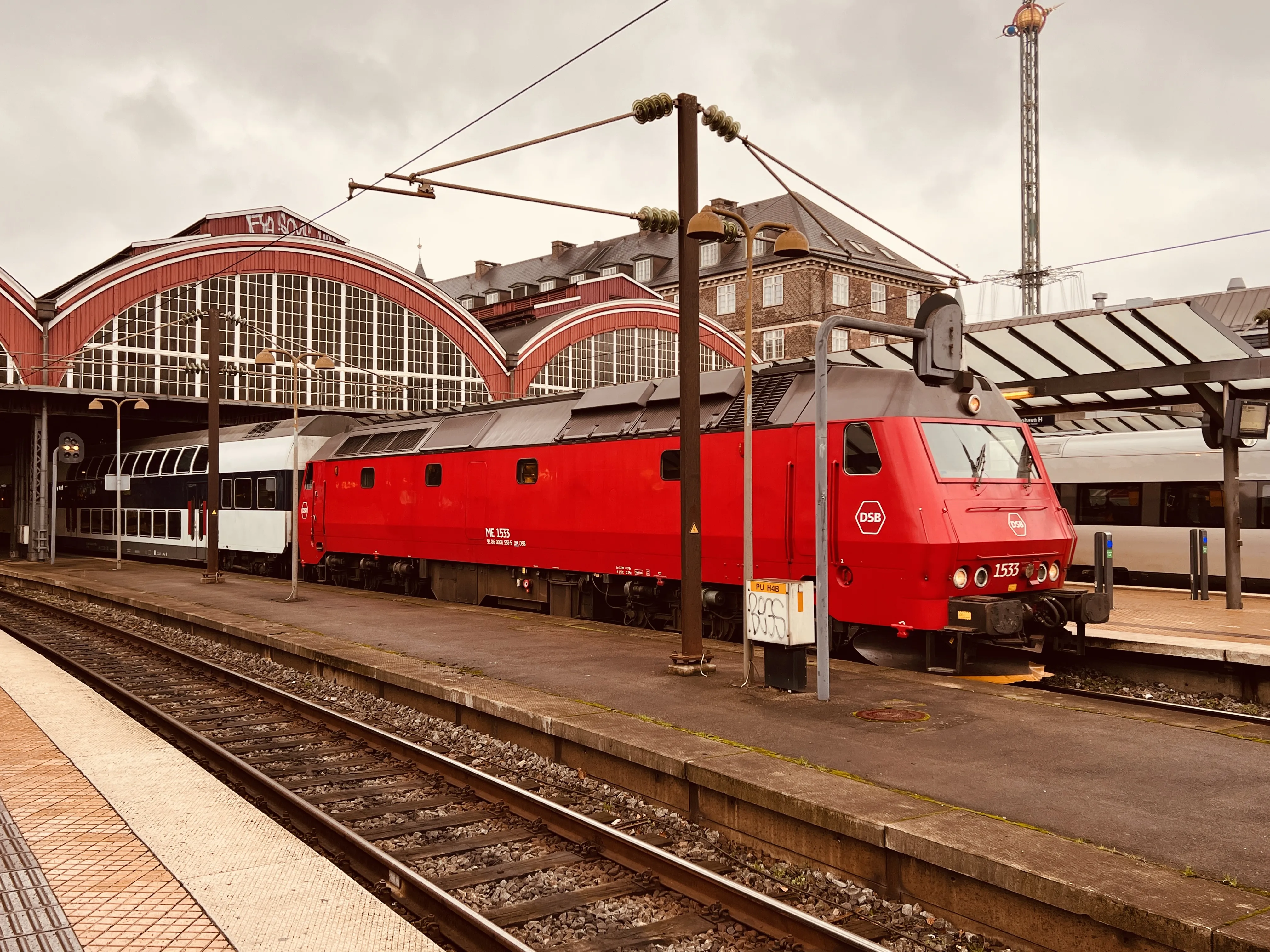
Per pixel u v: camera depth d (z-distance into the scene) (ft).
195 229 137.39
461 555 58.65
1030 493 38.01
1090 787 20.33
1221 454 62.28
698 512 34.06
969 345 50.57
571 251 236.63
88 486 121.49
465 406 63.72
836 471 36.94
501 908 17.84
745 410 31.96
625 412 48.70
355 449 70.44
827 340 29.37
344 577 73.31
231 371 107.34
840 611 36.78
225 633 49.90
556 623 48.19
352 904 15.67
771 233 175.11
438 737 30.37
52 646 52.54
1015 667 35.53
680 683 32.09
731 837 21.07
